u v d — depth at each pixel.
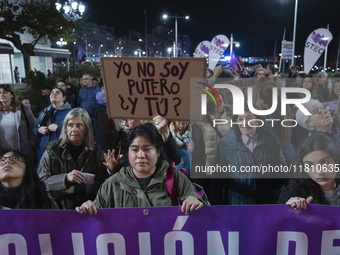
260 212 1.94
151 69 2.05
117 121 3.39
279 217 1.93
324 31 8.77
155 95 2.09
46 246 1.96
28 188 2.25
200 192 2.36
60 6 13.94
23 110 4.10
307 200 1.91
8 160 2.19
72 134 2.68
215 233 1.96
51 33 14.33
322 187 2.16
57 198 2.61
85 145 2.76
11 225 1.94
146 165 2.01
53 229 1.95
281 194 2.28
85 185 2.60
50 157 2.69
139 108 2.12
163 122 2.10
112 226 1.95
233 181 2.62
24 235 1.95
